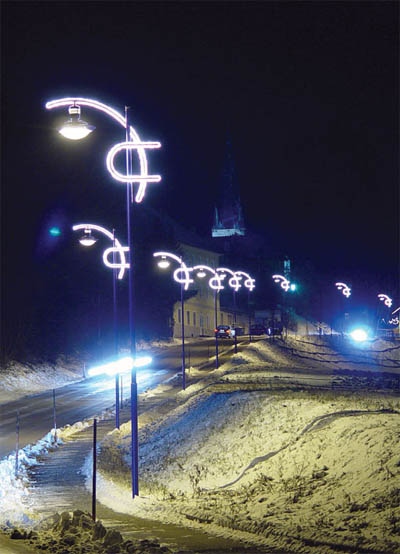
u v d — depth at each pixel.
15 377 57.50
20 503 19.05
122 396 46.78
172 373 62.72
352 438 20.28
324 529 13.48
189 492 21.02
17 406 46.38
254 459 22.38
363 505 14.74
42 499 20.16
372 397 34.34
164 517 16.83
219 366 63.62
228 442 26.70
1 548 12.09
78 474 24.58
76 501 19.73
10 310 66.00
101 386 56.94
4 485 21.23
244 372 54.12
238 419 29.81
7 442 32.31
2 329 64.12
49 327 69.56
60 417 40.84
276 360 70.56
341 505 15.13
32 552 11.92
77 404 46.72
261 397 32.50
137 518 16.86
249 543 13.20
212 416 31.75
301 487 17.59
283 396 32.50
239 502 17.58
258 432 26.42
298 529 13.62
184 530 14.90
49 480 23.45
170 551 12.27
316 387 42.59
